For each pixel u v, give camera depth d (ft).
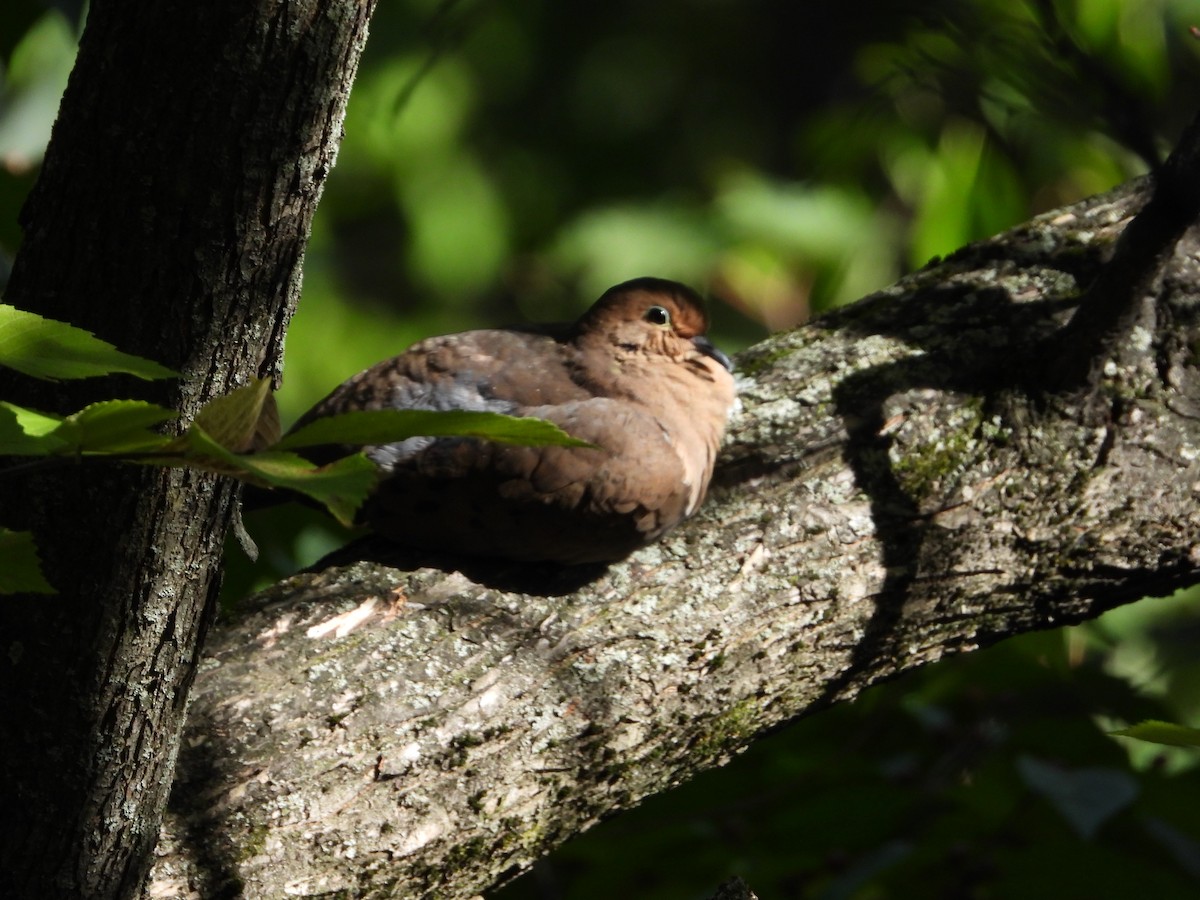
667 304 24.02
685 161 69.36
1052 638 28.71
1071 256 24.84
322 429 10.62
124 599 15.20
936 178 35.91
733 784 26.00
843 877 23.02
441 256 62.39
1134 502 22.26
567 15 70.28
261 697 18.54
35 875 15.97
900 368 23.27
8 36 27.63
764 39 71.05
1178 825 24.21
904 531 21.91
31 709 15.37
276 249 14.84
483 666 19.65
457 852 18.79
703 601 21.03
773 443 22.74
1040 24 24.48
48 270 14.84
